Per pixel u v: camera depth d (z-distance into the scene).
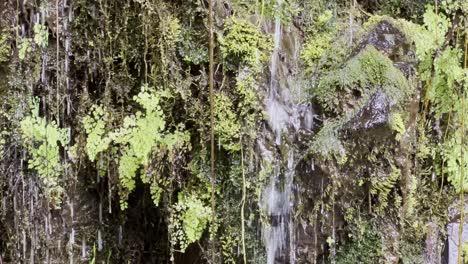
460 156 2.12
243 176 1.83
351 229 1.89
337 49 1.94
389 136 1.75
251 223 1.87
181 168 1.93
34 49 2.04
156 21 1.89
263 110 1.82
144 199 2.13
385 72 1.79
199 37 1.86
